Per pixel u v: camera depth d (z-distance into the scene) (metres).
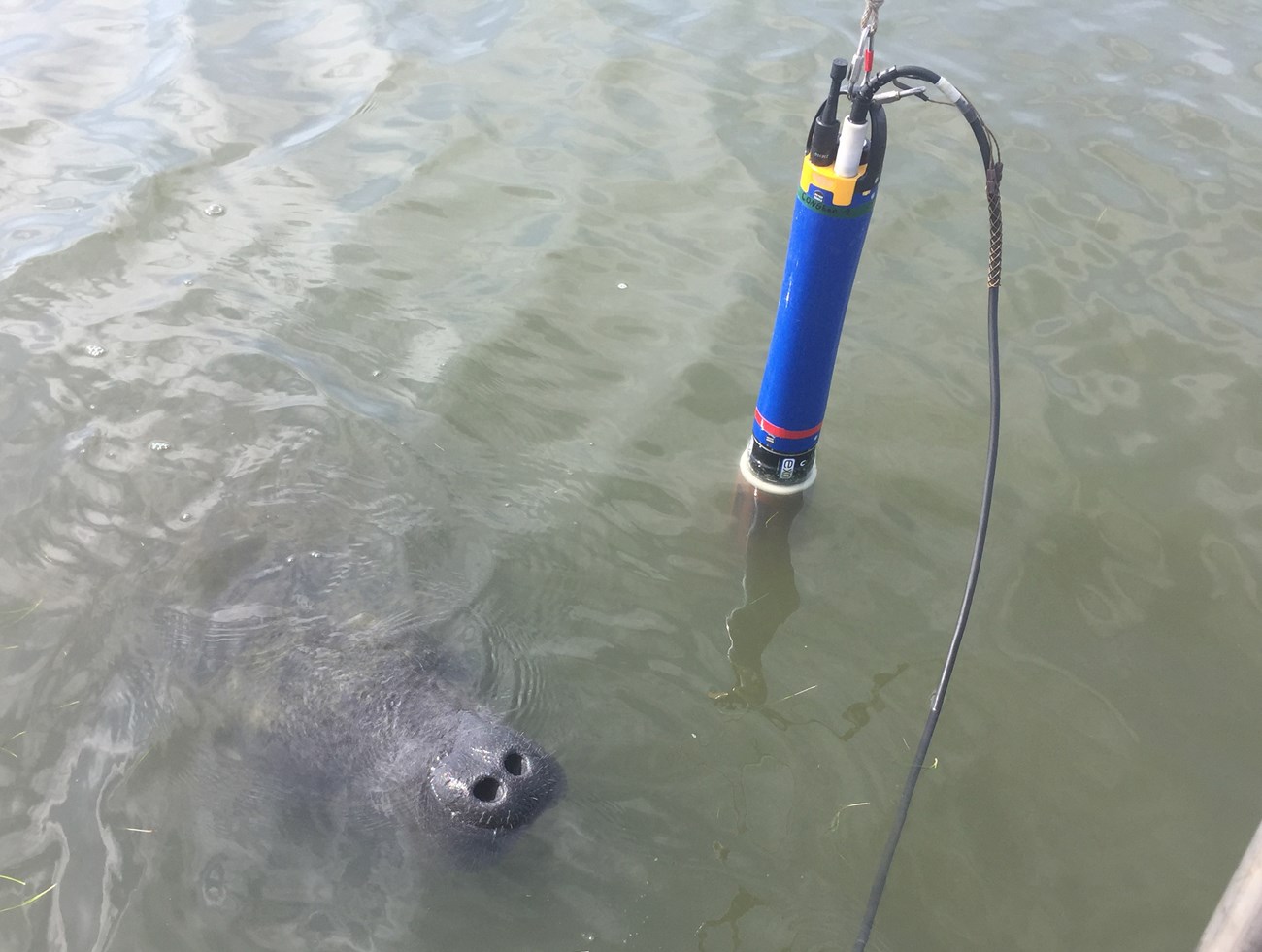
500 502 4.52
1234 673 3.97
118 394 5.02
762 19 7.72
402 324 5.43
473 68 7.29
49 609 4.03
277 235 5.96
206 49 7.50
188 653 3.73
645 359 5.23
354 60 7.39
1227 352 5.27
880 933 3.19
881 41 7.41
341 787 3.23
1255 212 6.08
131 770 3.45
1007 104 6.83
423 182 6.33
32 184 6.28
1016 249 5.82
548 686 3.74
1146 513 4.57
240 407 4.95
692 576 4.26
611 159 6.47
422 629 3.77
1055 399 5.05
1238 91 7.03
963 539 4.46
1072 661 4.00
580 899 3.18
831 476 4.70
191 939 3.04
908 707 3.83
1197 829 3.50
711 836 3.38
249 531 4.29
